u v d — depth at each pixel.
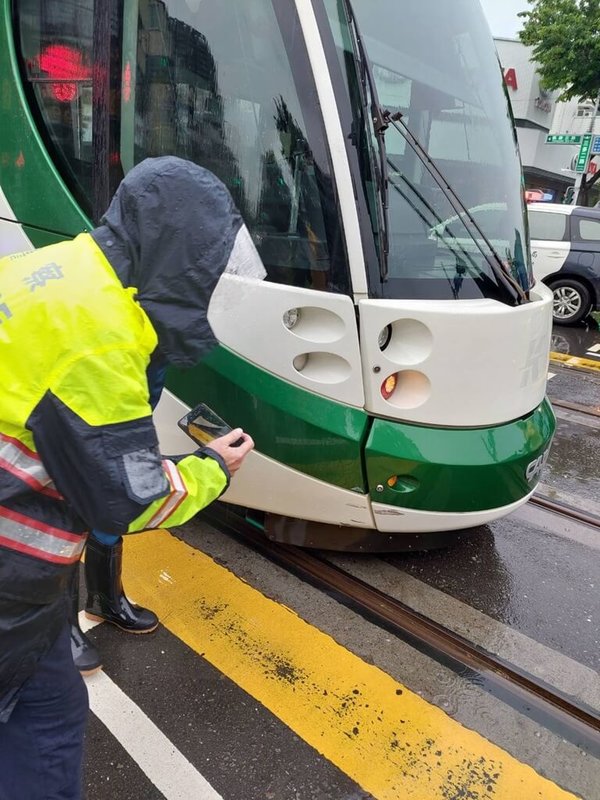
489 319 2.40
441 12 2.80
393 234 2.39
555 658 2.61
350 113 2.23
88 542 2.41
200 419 1.86
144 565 2.97
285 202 2.34
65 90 2.83
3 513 1.21
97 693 2.29
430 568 3.12
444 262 2.50
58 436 1.15
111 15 2.51
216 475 1.47
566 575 3.16
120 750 2.09
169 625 2.63
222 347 2.46
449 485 2.54
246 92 2.37
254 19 2.29
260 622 2.67
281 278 2.37
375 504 2.57
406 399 2.45
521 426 2.71
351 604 2.81
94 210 2.74
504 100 3.09
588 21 16.66
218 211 1.22
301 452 2.50
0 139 3.12
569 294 8.81
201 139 2.53
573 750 2.18
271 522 2.95
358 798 1.98
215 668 2.43
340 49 2.22
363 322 2.31
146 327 1.20
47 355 1.13
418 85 2.62
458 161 2.75
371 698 2.34
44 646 1.33
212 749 2.11
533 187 30.64
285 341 2.37
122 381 1.15
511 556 3.28
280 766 2.06
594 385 6.36
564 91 18.86
